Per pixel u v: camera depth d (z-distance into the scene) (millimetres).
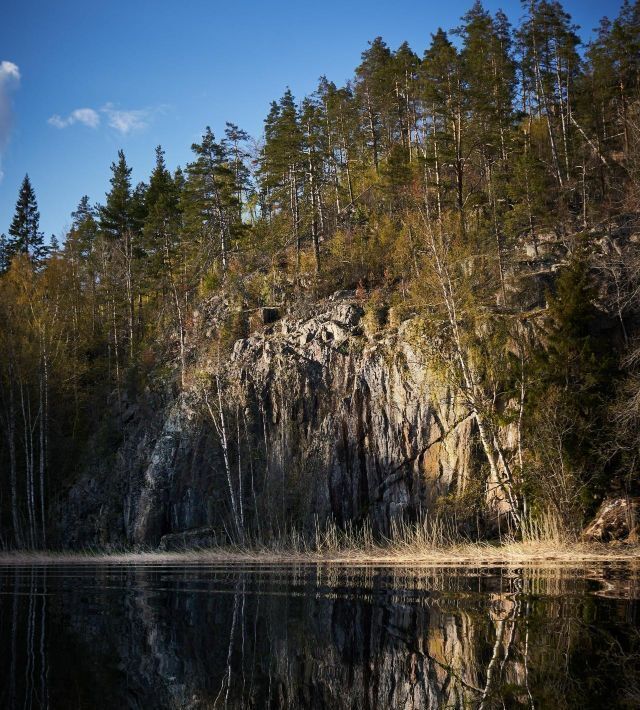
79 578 16969
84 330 61219
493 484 29734
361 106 63469
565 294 28234
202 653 6059
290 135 53438
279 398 40344
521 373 28609
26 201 85000
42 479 45531
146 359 52906
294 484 37000
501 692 4523
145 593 11906
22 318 54438
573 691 4480
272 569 19141
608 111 54562
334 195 61406
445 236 36188
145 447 46094
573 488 24078
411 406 34562
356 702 4430
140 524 41969
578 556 18453
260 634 7059
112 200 66250
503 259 39938
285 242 55625
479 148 50344
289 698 4547
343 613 8516
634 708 4043
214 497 40219
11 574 19203
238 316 48438
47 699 4344
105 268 62906
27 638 6777
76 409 53750
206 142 54062
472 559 20141
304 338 41562
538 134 59781
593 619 7398
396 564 19609
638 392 22844
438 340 34438
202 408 43031
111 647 6312
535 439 25781
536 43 57500
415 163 47906
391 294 42406
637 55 54000
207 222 58875
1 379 50969
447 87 46750
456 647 6113
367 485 35125
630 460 24281
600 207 46469
